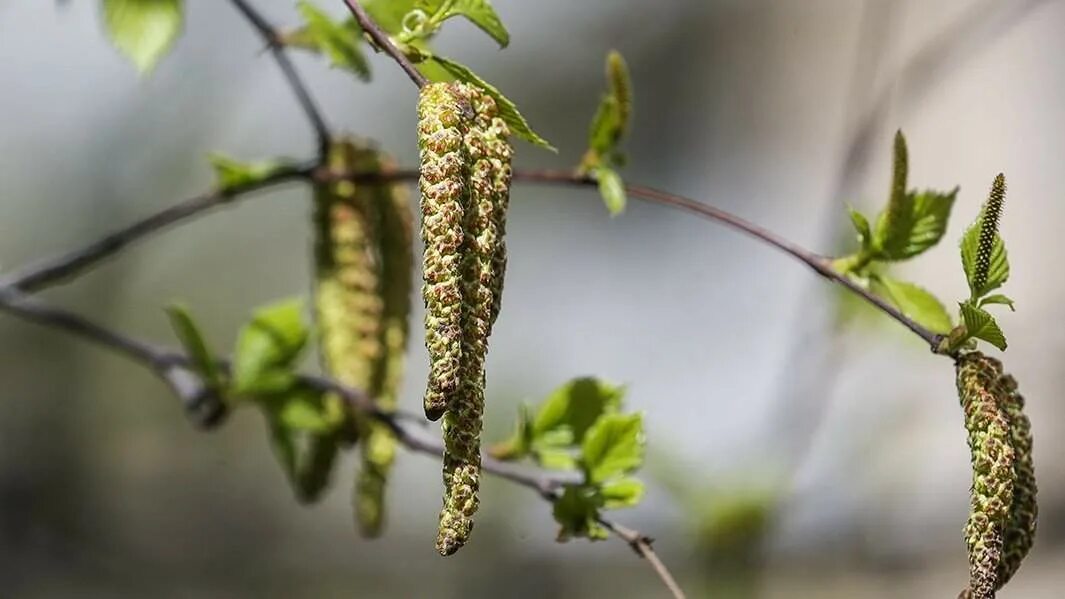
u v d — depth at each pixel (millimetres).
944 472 921
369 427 574
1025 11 1102
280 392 584
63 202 1105
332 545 1041
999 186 485
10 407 1021
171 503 1032
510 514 957
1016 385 490
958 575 905
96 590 942
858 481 908
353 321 574
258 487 1055
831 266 527
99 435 1039
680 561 827
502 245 469
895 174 520
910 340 821
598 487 532
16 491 998
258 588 1005
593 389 545
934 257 1036
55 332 1047
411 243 579
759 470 812
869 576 903
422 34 502
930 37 1091
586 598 929
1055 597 947
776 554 854
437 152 462
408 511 1062
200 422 598
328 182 577
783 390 857
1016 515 485
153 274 1103
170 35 571
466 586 977
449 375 458
